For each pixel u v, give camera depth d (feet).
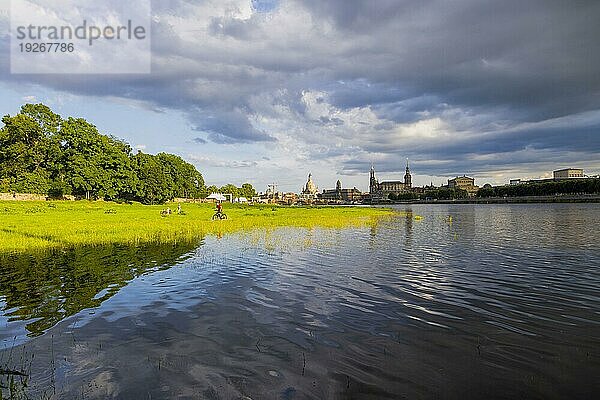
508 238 103.86
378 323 37.37
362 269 62.69
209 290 49.83
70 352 31.09
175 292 48.93
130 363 29.07
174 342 33.01
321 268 63.72
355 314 40.09
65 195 292.40
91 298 46.39
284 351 31.07
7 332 35.50
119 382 26.25
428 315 39.63
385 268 63.46
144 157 420.36
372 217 220.02
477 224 156.97
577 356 29.78
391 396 24.32
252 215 220.84
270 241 99.50
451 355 30.17
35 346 32.32
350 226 149.48
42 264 67.62
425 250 83.15
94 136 317.42
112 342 33.06
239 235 113.80
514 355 30.01
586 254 75.61
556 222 159.33
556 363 28.66
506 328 35.81
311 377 26.81
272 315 39.86
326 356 30.12
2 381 26.37
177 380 26.48
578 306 42.29
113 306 43.19
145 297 46.73
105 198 325.83
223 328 36.27
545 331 35.04
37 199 267.80
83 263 68.44
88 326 36.96
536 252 78.74
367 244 93.45
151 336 34.40
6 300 45.55
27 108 293.64
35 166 289.53
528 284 51.98
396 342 32.73
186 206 352.90
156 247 88.12
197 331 35.55
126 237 104.32
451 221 179.11
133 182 345.10
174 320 38.52
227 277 57.21
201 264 67.41
